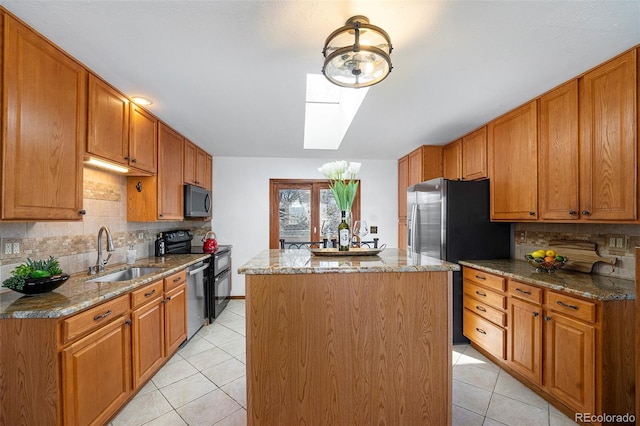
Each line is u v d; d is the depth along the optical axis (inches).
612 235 82.8
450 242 115.4
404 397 63.1
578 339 69.1
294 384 61.2
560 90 81.7
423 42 61.6
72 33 59.0
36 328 55.1
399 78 77.5
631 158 64.1
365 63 55.9
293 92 87.5
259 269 60.3
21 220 56.0
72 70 68.1
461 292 116.9
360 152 165.2
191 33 59.2
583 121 75.2
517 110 98.2
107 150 81.0
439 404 63.7
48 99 61.5
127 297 76.1
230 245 175.8
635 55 63.2
